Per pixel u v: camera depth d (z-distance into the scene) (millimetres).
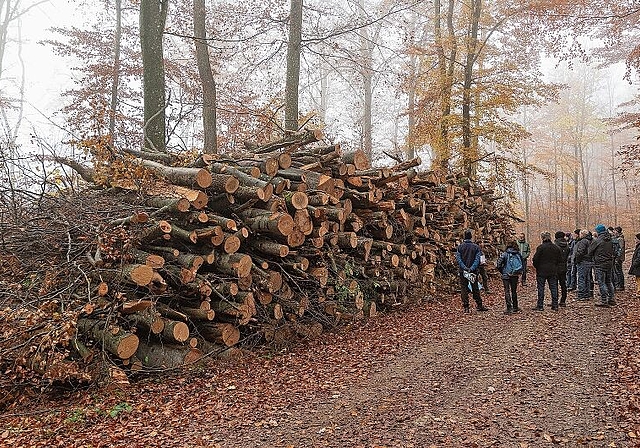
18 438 5109
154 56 11391
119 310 7004
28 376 6289
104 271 7102
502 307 11594
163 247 7852
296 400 5969
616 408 5230
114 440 4941
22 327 6438
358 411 5535
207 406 5812
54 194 9430
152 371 7055
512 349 7766
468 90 19188
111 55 20703
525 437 4680
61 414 5715
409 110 21531
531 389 5957
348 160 10391
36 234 7906
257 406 5785
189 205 7621
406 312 11281
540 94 19125
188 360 7223
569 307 11055
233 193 8227
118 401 6027
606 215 44531
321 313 9484
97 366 6695
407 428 5004
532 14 15234
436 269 13852
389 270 11148
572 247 14086
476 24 19531
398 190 11305
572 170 41312
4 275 7738
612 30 14992
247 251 8750
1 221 8508
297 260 8828
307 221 8641
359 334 9328
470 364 7133
